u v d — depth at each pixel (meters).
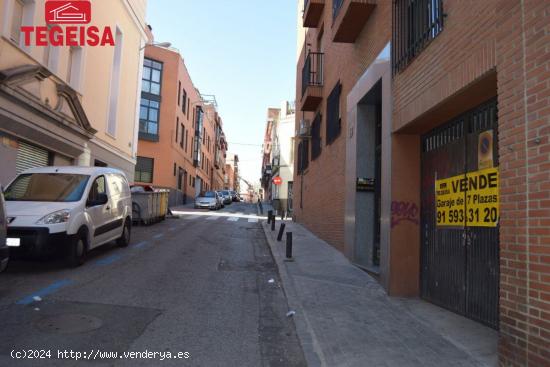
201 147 55.81
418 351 4.99
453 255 6.59
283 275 9.13
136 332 5.30
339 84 12.99
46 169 10.38
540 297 3.84
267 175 57.75
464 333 5.57
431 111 6.43
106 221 10.45
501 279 4.39
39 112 13.95
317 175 17.05
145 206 18.33
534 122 3.99
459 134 6.53
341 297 7.51
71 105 16.27
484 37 4.93
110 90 20.69
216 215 27.78
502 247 4.39
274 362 4.73
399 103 7.64
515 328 4.14
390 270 7.69
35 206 8.70
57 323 5.43
